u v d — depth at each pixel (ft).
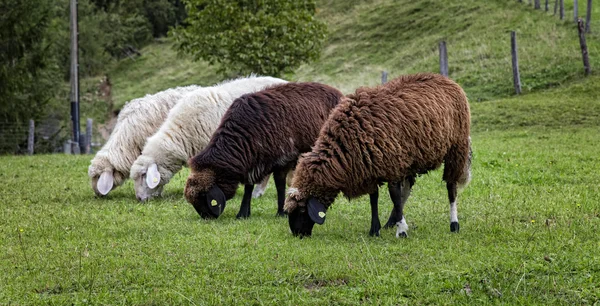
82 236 26.04
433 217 28.32
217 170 28.96
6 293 18.86
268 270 20.39
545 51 87.71
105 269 20.99
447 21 122.83
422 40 117.91
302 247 23.07
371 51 124.06
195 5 83.82
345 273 19.84
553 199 30.17
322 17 155.53
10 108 86.02
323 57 129.49
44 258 22.44
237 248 23.25
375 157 23.18
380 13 143.54
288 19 80.28
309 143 29.45
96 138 116.06
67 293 19.02
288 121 29.07
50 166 51.75
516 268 19.56
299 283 19.33
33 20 92.68
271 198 35.58
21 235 26.37
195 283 19.43
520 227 25.18
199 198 29.22
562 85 76.23
